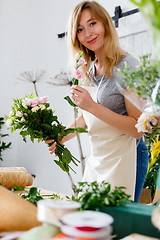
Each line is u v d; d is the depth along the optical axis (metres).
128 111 1.56
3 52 5.06
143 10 0.53
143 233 0.73
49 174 4.54
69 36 1.73
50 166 4.54
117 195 0.85
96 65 1.79
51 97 4.53
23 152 5.04
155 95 0.78
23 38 5.26
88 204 0.78
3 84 5.04
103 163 1.63
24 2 5.32
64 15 4.47
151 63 0.78
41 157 4.71
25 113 1.50
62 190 4.27
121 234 0.76
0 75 5.01
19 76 5.14
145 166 1.73
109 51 1.54
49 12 4.78
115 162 1.60
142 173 1.71
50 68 4.62
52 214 0.65
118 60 1.53
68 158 1.57
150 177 2.62
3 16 5.09
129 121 1.51
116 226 0.77
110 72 1.53
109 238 0.57
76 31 1.66
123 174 1.56
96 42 1.62
